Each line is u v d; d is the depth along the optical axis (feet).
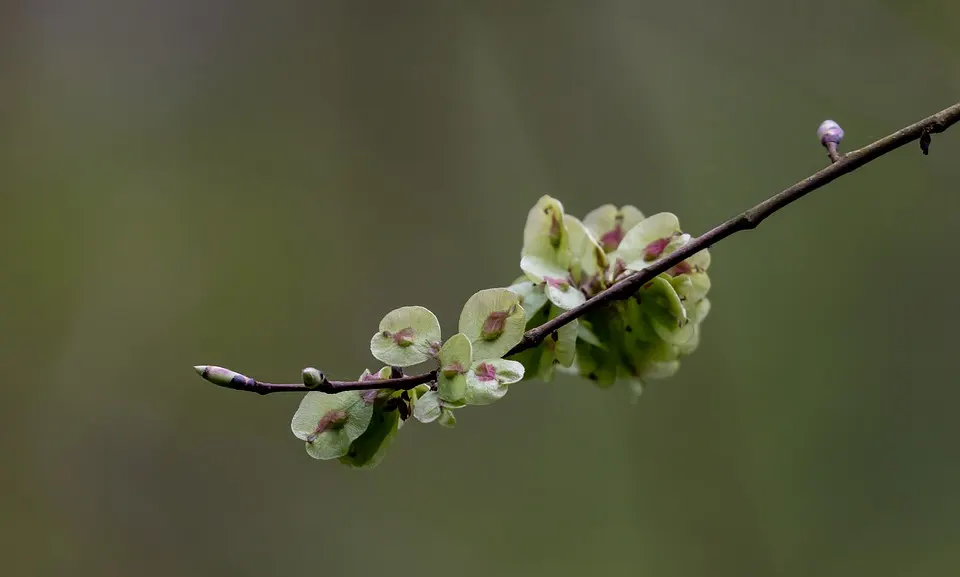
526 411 5.50
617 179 5.79
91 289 5.56
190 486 5.30
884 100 5.49
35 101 5.80
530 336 3.20
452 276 5.75
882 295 5.32
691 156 5.77
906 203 5.42
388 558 5.16
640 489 5.14
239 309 5.68
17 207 5.58
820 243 5.51
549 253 3.27
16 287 5.46
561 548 5.09
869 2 5.53
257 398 5.52
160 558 5.09
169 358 5.53
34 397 5.33
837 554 4.85
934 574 4.68
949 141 5.38
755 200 5.62
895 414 5.08
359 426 3.16
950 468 4.87
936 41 5.36
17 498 5.09
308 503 5.29
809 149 5.60
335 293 5.75
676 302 3.24
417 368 3.34
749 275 5.50
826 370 5.25
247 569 5.10
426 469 5.39
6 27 5.82
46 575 4.95
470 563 5.10
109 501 5.18
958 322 5.12
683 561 4.96
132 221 5.74
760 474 5.10
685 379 5.34
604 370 3.28
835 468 5.03
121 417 5.39
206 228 5.80
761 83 5.76
